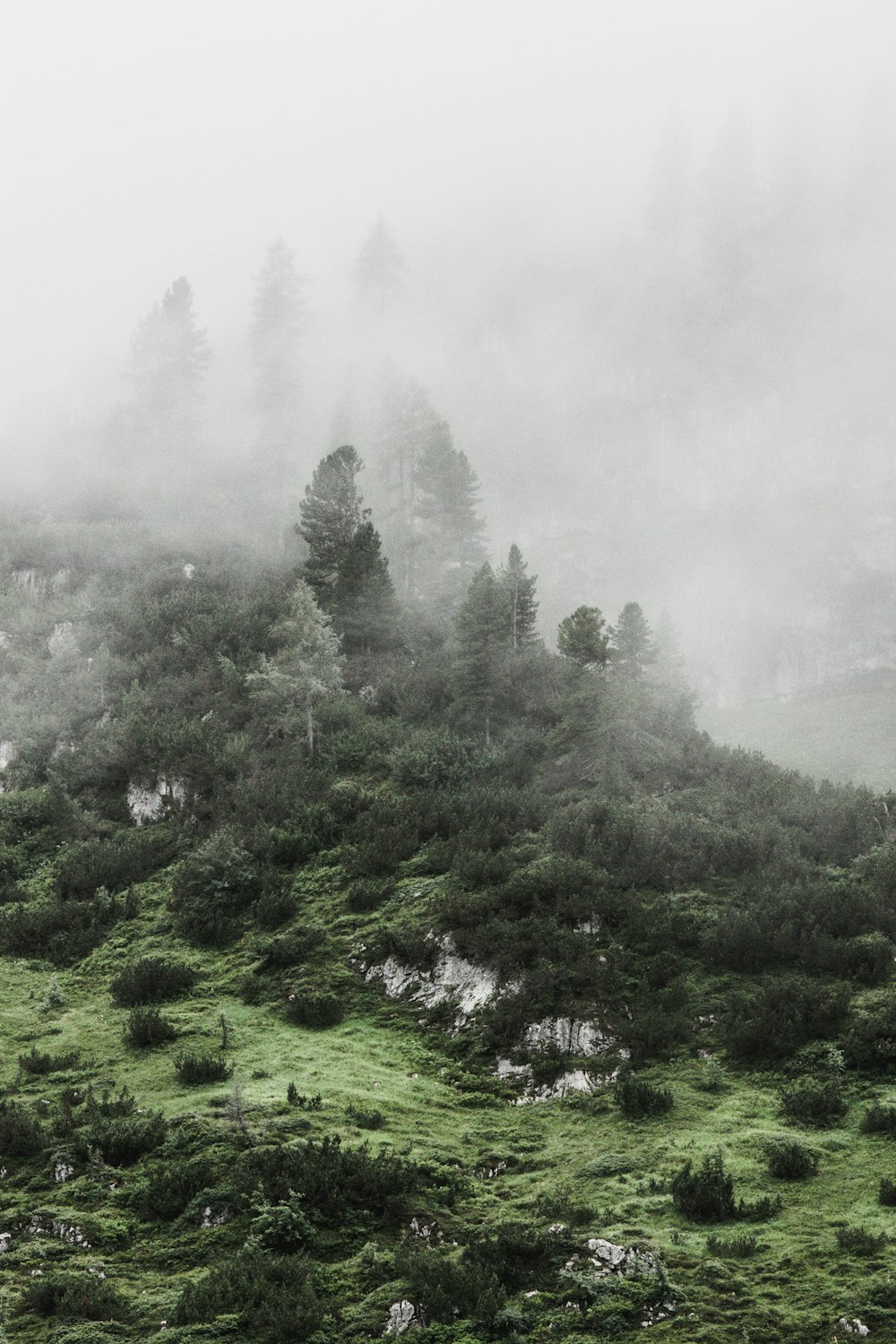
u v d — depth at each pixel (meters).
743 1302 12.09
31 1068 20.31
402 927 24.70
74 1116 17.83
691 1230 13.79
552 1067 19.42
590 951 22.30
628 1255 13.11
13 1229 14.53
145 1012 21.91
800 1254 12.88
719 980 21.61
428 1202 14.91
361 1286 13.15
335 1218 14.41
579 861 25.41
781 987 20.02
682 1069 19.03
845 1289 12.00
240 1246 13.99
